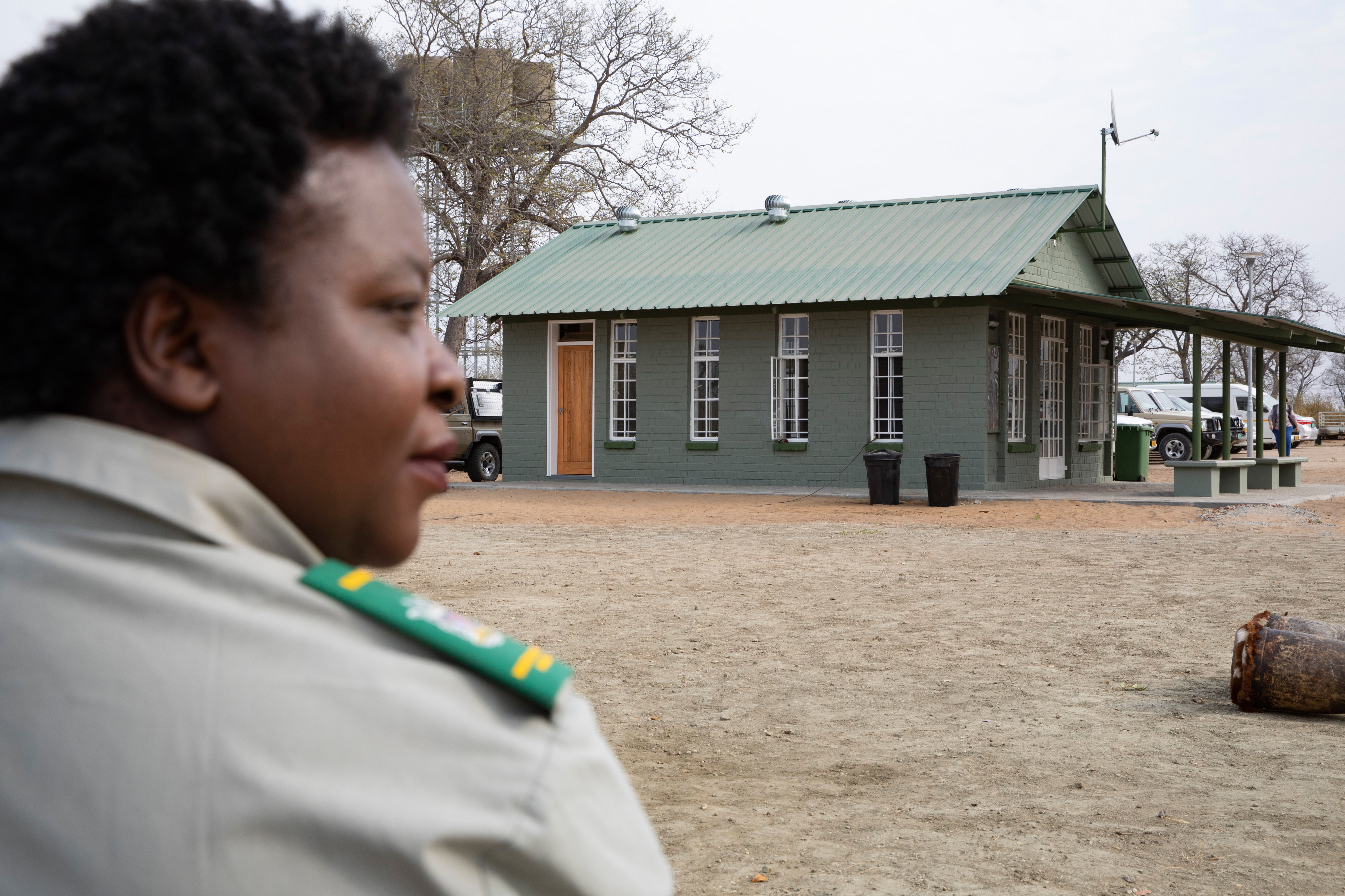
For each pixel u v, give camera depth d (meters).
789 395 20.94
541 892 0.58
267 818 0.52
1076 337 22.64
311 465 0.63
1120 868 3.55
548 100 38.72
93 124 0.56
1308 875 3.49
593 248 24.89
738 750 5.00
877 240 21.52
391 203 0.65
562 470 22.98
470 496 19.92
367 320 0.64
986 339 19.05
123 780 0.52
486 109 36.00
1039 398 20.94
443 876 0.54
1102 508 17.16
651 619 8.11
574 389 22.91
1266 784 4.45
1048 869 3.55
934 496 17.38
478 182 37.12
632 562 11.23
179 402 0.60
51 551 0.57
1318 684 5.49
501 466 24.84
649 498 19.27
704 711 5.68
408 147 0.69
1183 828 3.93
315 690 0.55
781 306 20.20
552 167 38.66
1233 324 19.39
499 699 0.60
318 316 0.61
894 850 3.73
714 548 12.46
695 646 7.22
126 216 0.55
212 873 0.52
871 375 20.03
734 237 23.70
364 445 0.64
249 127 0.58
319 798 0.53
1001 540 13.23
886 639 7.46
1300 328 19.17
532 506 17.88
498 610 8.45
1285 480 22.52
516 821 0.56
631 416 22.39
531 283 23.45
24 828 0.52
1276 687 5.55
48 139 0.56
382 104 0.65
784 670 6.58
